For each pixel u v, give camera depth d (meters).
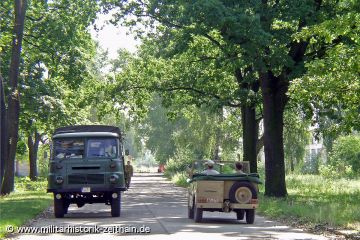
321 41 33.22
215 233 19.77
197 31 34.31
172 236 18.78
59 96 50.34
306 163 85.25
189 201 25.33
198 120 67.12
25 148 77.12
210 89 47.53
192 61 45.78
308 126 60.22
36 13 46.56
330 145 81.06
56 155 26.12
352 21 19.66
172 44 40.69
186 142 83.50
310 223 22.30
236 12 32.06
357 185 51.56
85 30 47.62
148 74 48.91
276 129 38.22
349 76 20.12
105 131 27.61
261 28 32.00
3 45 40.78
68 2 46.03
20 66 46.47
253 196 23.20
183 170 82.62
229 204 23.11
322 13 33.25
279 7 33.19
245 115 45.41
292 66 33.81
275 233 19.91
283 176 38.34
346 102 22.52
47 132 60.75
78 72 47.44
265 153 38.56
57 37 45.69
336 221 21.52
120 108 50.72
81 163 25.94
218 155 74.44
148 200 38.59
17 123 39.91
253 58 33.44
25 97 46.84
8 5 44.69
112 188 25.86
